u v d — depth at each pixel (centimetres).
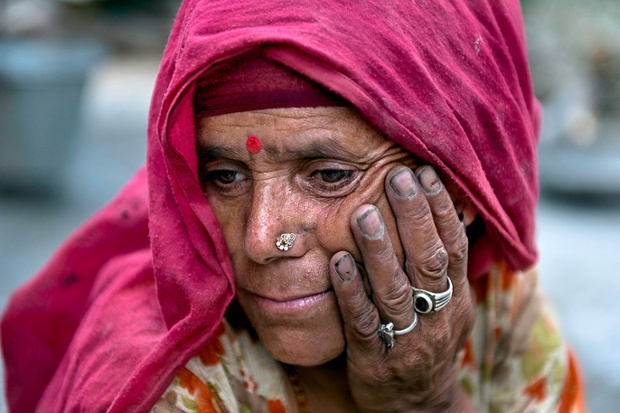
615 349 412
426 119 122
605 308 454
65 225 551
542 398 165
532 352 166
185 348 133
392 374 139
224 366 146
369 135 125
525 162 144
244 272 133
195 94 125
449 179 134
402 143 121
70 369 155
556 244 551
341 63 115
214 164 130
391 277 129
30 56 563
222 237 131
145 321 148
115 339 146
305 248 128
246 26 119
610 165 653
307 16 118
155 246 135
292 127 122
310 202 127
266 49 117
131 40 1150
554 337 168
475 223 150
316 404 153
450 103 128
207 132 127
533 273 170
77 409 142
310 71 116
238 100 123
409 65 122
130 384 131
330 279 129
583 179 643
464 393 156
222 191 132
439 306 134
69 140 604
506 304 164
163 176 136
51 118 584
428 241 129
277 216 126
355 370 139
